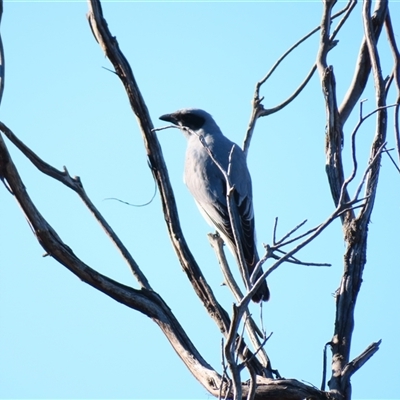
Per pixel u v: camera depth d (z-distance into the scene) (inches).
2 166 315.3
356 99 379.9
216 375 299.9
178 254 350.9
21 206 320.2
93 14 378.0
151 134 370.0
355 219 316.8
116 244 339.6
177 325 322.3
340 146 342.3
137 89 374.6
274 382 282.7
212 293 336.8
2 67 351.9
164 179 366.0
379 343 293.0
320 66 353.1
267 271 225.6
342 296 309.0
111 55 375.6
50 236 319.9
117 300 324.8
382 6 367.9
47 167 348.8
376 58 327.6
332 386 286.4
